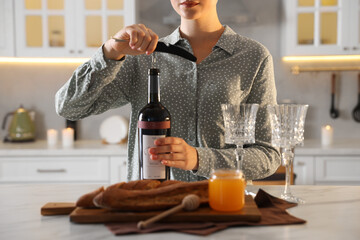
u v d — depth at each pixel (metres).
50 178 2.96
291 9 3.15
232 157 1.30
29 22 3.16
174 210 0.92
